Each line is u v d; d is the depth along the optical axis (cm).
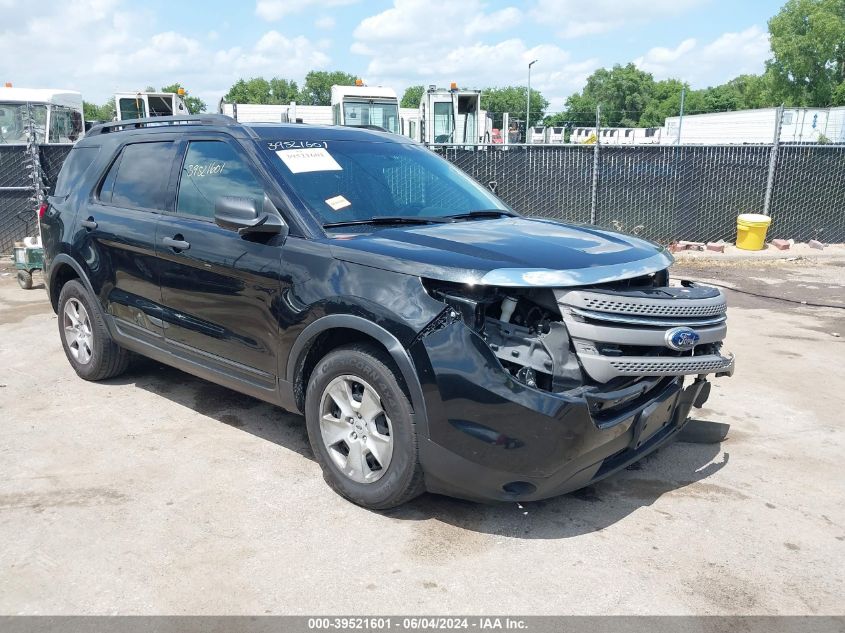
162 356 461
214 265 402
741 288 986
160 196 457
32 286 917
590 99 11819
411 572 300
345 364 342
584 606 280
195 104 4347
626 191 1262
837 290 972
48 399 504
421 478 330
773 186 1293
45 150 1113
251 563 305
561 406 296
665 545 326
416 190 438
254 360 393
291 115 2198
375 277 333
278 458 410
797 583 298
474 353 305
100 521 338
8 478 381
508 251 333
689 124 3278
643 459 422
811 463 419
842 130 3003
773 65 6569
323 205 385
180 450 420
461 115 2055
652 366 319
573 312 309
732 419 490
